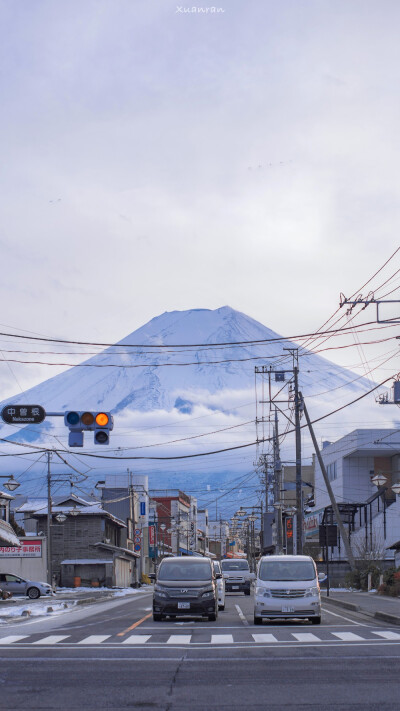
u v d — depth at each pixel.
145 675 12.55
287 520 84.31
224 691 10.96
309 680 11.93
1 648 16.67
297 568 24.66
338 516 51.84
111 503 92.25
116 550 75.69
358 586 50.66
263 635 19.67
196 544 156.88
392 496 72.75
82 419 24.36
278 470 70.12
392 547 57.34
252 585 69.88
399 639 18.27
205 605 24.92
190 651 15.95
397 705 9.75
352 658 14.62
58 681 11.91
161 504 139.25
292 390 54.19
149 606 36.00
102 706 9.76
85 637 19.34
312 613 23.45
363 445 70.81
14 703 9.97
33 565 66.31
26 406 24.45
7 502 55.81
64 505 78.69
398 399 33.38
